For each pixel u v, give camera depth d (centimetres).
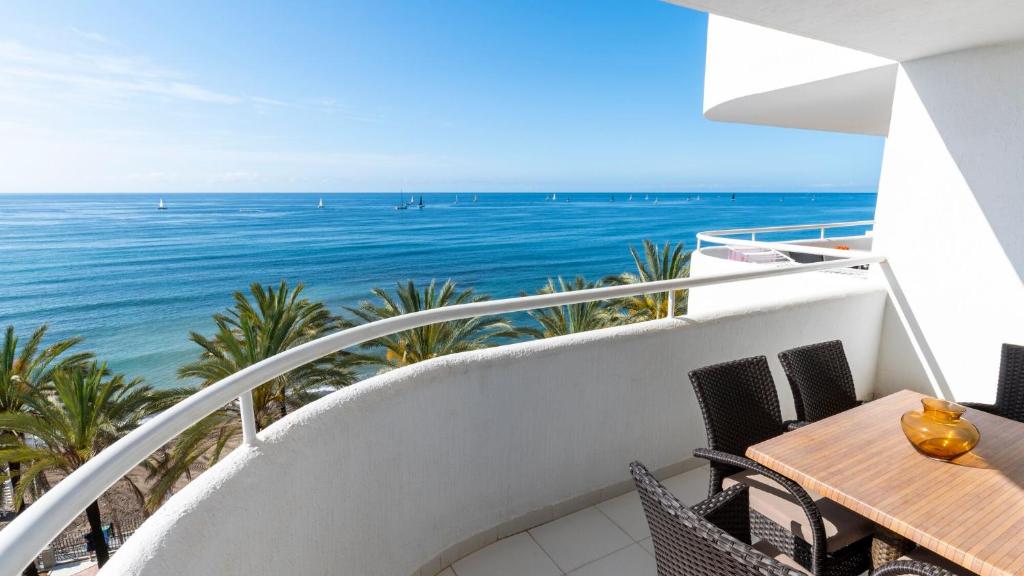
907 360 298
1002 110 250
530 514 190
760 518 153
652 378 210
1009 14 205
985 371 266
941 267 279
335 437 122
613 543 185
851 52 315
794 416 263
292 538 108
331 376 1195
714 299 515
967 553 99
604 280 1945
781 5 196
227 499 90
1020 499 117
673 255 1725
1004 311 257
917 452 138
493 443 174
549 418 186
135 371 2555
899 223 296
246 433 104
